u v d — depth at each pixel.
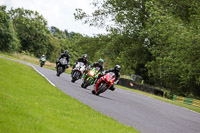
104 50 172.50
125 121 30.77
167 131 30.39
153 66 144.88
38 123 19.95
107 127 24.45
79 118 25.50
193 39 110.25
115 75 52.16
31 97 30.98
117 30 171.38
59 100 33.59
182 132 32.12
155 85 174.25
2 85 34.53
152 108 52.72
